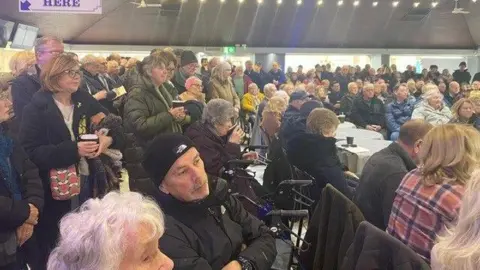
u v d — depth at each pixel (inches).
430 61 701.9
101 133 91.2
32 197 77.2
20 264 83.3
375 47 650.8
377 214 91.5
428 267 55.1
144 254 37.2
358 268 58.1
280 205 103.7
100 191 93.4
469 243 39.4
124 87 149.0
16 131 97.6
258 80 456.4
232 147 110.1
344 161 165.5
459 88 340.8
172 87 146.6
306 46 640.4
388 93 361.4
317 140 117.4
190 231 60.8
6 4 383.2
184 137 61.8
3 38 380.8
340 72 463.8
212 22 585.6
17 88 99.7
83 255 34.9
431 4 569.9
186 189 60.2
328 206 79.0
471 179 41.9
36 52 101.0
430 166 69.7
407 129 94.4
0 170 71.6
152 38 601.9
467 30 626.5
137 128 108.7
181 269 56.3
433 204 67.0
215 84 205.8
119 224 36.4
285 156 119.8
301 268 84.9
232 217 69.6
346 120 290.7
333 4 565.6
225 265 63.3
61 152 84.9
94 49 594.2
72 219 37.6
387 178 89.5
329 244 77.5
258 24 596.4
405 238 70.1
